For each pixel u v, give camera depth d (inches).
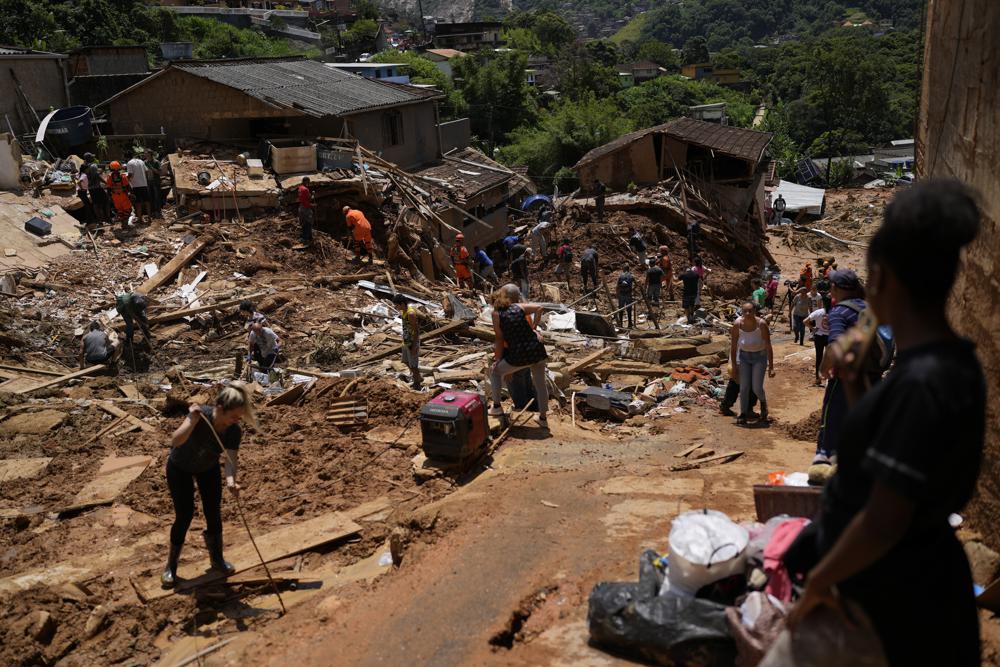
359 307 761.6
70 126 1020.5
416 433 420.5
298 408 469.7
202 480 276.7
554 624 191.0
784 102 4918.8
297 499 352.5
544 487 311.1
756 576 158.4
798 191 2272.4
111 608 267.1
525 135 2733.8
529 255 1048.2
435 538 274.5
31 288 697.0
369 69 2723.9
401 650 191.6
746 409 447.8
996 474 186.5
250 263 802.2
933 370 74.4
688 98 4239.7
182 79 1052.5
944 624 81.7
